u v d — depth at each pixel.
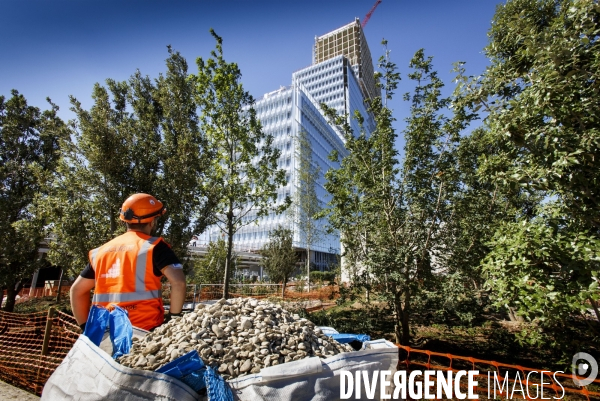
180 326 2.01
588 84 3.84
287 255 21.02
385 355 2.04
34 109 14.88
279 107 54.88
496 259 4.14
